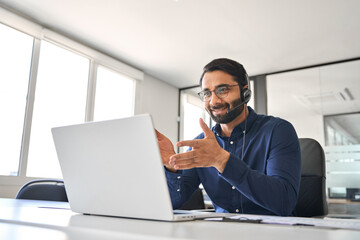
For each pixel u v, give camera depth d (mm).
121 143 652
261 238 419
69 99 3674
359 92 3861
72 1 2908
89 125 703
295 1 2791
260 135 1162
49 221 566
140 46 3850
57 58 3572
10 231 463
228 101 1153
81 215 731
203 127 780
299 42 3592
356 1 2771
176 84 5281
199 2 2846
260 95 4551
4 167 2955
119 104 4375
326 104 4055
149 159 620
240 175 820
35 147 3244
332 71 4094
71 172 767
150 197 637
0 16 2902
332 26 3215
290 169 984
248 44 3680
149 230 473
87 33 3545
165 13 3059
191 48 3854
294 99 4293
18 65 3141
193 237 410
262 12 2980
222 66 1158
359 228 545
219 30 3367
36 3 2967
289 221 636
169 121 5172
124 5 2943
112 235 430
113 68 4207
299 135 4176
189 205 1783
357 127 3785
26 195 1692
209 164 790
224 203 1160
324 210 1335
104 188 707
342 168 3795
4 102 3004
